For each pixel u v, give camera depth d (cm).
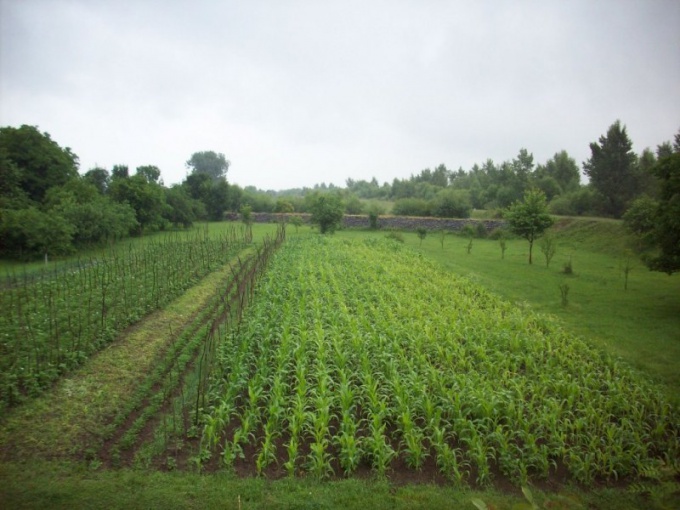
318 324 1491
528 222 3228
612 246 3931
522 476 834
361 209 6831
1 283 2098
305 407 995
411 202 6694
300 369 1130
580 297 2197
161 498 737
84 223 3212
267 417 1005
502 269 2984
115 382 1153
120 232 3612
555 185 7012
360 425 1001
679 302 2094
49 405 1022
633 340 1573
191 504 726
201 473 818
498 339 1461
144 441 908
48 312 1627
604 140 5647
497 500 764
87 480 778
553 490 823
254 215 6556
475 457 862
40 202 3891
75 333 1425
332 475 836
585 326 1727
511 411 1003
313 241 3844
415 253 3372
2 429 918
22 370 1127
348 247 3550
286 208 6894
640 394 1135
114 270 2402
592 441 905
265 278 2261
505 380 1188
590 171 5903
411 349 1363
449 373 1211
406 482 823
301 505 729
